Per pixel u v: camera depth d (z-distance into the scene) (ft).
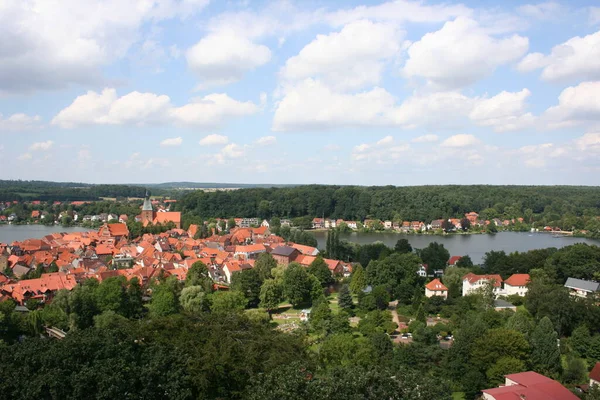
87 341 191.72
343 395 167.94
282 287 540.52
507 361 305.12
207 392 197.36
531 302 455.63
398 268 569.23
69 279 534.37
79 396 168.86
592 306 410.72
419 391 176.65
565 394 265.54
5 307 398.42
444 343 392.88
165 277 576.61
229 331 223.71
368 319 433.89
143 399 182.91
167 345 211.82
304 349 236.84
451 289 526.57
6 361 183.52
